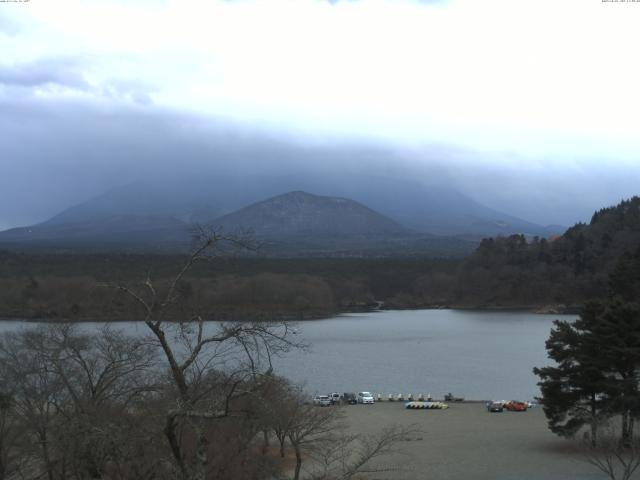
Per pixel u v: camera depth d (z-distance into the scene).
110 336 44.16
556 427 49.34
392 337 155.38
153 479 21.34
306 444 43.94
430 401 79.31
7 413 33.31
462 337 155.88
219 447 24.28
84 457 21.33
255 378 18.58
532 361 117.12
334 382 95.12
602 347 48.19
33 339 39.66
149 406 22.50
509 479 41.94
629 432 46.41
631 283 138.12
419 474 43.59
